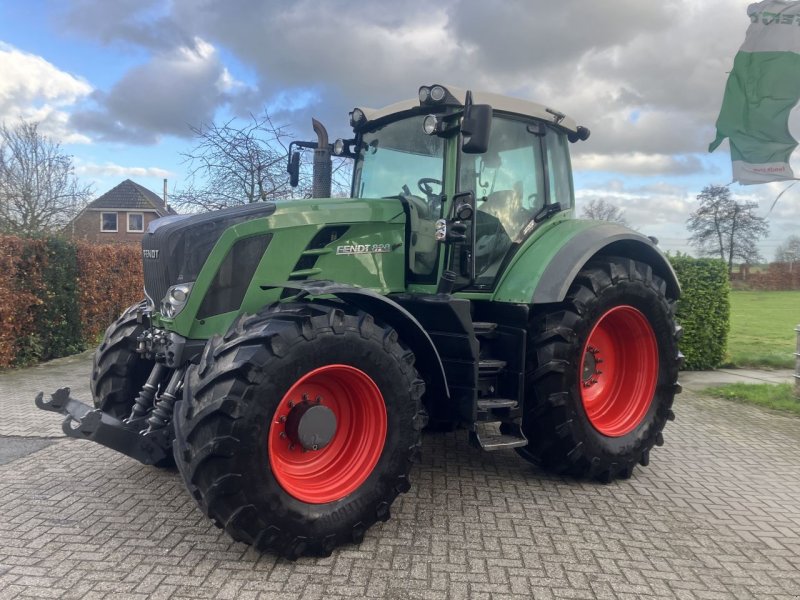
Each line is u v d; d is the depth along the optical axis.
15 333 8.73
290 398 3.30
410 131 4.46
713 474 4.66
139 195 36.69
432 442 5.25
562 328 4.14
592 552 3.31
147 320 4.02
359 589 2.89
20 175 25.09
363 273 4.05
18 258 8.52
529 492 4.17
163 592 2.84
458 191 4.03
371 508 3.34
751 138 8.05
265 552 3.17
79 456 4.78
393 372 3.40
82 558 3.15
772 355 10.49
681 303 9.32
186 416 3.02
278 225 3.72
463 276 4.09
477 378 3.87
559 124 4.91
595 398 4.67
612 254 4.92
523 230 4.57
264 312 3.36
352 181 4.96
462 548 3.32
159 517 3.66
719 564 3.22
